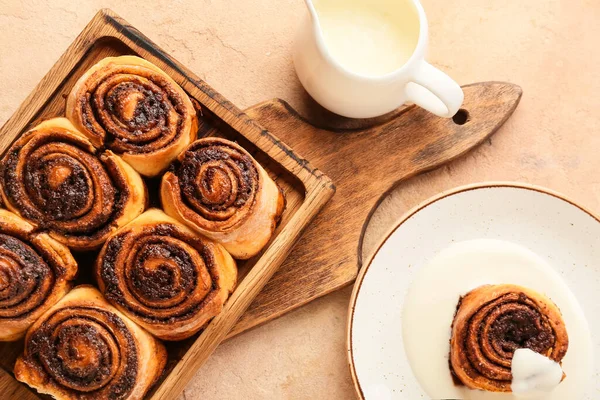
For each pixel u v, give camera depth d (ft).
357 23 1.96
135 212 1.81
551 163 2.11
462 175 2.11
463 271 1.97
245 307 1.88
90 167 1.77
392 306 1.98
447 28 2.12
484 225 1.99
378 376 1.97
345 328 2.06
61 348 1.74
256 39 2.11
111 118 1.79
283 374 2.06
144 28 2.10
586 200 2.11
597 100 2.12
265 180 1.84
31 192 1.77
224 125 1.94
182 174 1.80
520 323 1.87
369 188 2.04
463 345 1.88
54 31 2.10
